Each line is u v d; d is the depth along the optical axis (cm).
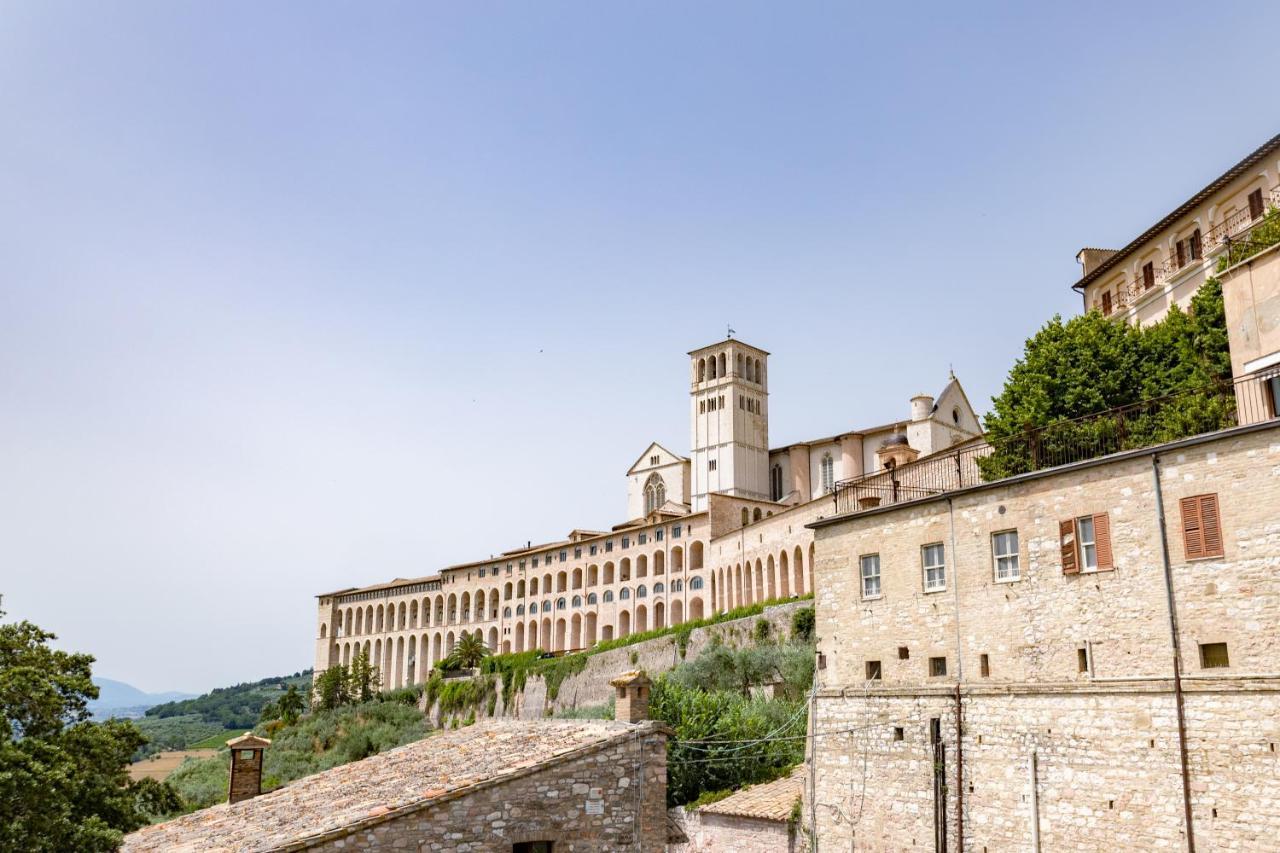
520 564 17400
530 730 3588
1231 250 5628
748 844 4931
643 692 3453
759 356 17262
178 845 3309
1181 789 3136
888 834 4028
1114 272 8188
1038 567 3681
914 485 6159
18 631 4797
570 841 2950
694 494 16662
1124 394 5753
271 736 15962
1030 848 3509
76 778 4106
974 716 3775
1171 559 3306
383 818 2766
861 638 4322
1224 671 3120
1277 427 3100
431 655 19112
